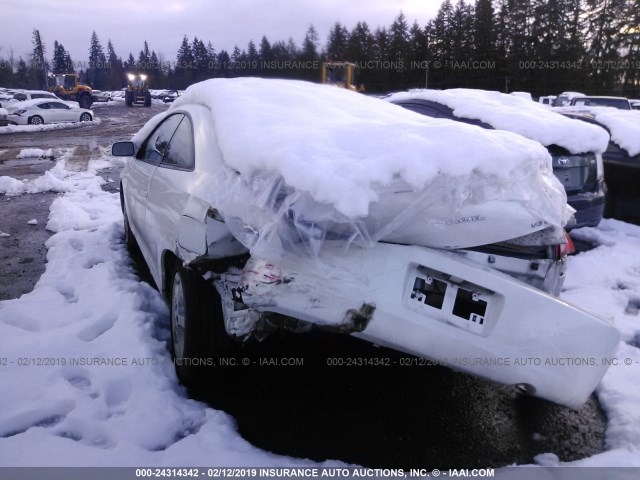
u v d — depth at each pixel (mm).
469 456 2361
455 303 2219
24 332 3201
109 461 2160
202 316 2596
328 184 1986
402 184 2119
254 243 2119
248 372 2961
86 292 3844
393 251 2176
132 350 2955
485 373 2219
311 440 2432
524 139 2723
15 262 4805
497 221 2305
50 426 2406
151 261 3500
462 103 5551
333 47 64438
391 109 3346
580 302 4012
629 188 6324
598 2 53125
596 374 2266
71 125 24031
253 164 2240
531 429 2578
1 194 8305
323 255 2109
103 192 8242
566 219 2617
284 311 2131
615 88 47750
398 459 2324
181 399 2625
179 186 2869
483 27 53281
